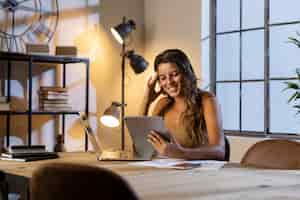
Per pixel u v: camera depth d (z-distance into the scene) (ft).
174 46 15.92
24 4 13.61
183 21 15.67
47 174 3.76
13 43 13.41
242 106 14.89
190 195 4.49
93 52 15.17
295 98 12.34
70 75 14.60
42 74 13.92
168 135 7.32
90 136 7.89
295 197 4.41
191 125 8.32
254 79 14.55
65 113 13.08
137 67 14.55
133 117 7.34
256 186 5.02
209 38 15.49
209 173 5.99
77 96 14.78
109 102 15.56
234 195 4.50
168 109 8.76
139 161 7.22
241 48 14.89
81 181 3.56
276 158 7.02
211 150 7.55
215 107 8.29
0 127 13.10
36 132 13.78
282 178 5.60
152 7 16.57
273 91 14.03
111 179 3.44
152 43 16.56
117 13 15.93
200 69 15.21
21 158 7.40
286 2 13.71
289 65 13.66
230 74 15.20
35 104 13.69
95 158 7.62
